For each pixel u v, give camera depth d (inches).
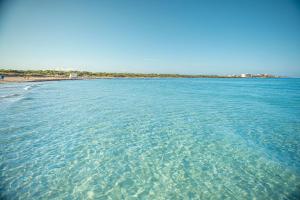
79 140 384.2
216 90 1635.1
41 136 398.6
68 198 215.3
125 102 855.7
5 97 880.9
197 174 271.7
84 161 300.0
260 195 226.8
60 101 844.6
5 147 341.1
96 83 2220.7
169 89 1633.9
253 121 556.1
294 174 272.4
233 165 297.4
